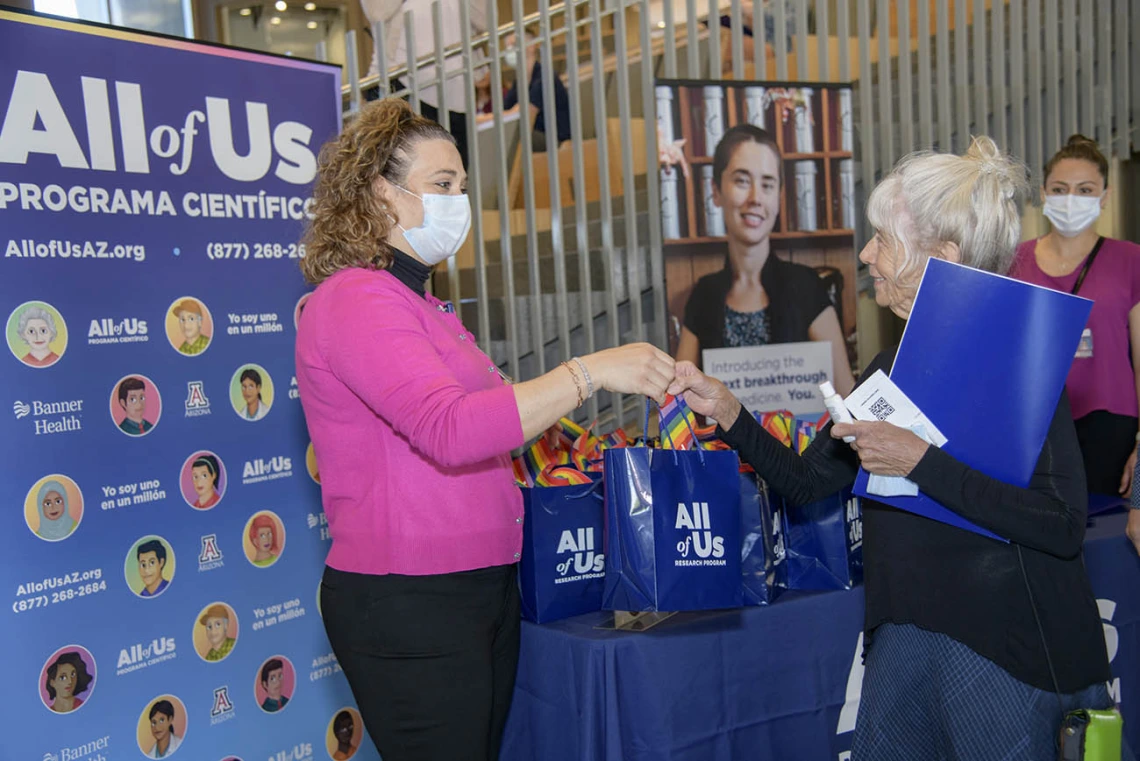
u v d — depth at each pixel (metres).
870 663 1.51
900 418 1.36
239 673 2.30
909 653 1.43
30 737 1.94
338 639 1.53
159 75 2.12
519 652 1.72
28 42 1.91
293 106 2.37
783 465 1.64
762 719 1.80
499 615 1.59
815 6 4.16
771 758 1.81
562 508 1.82
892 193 1.40
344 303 1.42
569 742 1.74
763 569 1.82
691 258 3.65
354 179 1.50
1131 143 5.09
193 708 2.21
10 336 1.90
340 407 1.47
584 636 1.71
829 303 3.85
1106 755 1.26
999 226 1.36
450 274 3.93
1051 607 1.33
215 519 2.24
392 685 1.49
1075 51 4.84
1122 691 2.11
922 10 4.37
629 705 1.69
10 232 1.89
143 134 2.09
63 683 1.98
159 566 2.14
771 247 3.73
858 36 4.27
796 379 3.81
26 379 1.92
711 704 1.74
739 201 3.66
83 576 2.01
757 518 1.83
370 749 2.56
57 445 1.97
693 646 1.71
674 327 3.65
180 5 3.92
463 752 1.51
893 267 1.41
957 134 4.60
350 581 1.51
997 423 1.33
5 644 1.90
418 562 1.47
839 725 1.89
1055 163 2.76
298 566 2.41
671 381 1.56
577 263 4.17
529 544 1.81
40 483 1.94
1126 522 2.21
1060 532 1.30
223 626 2.26
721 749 1.75
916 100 4.54
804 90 3.76
